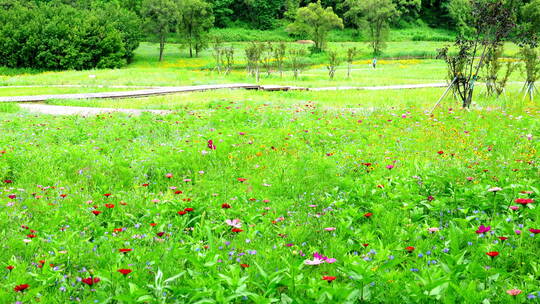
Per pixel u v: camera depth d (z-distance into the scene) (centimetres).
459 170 623
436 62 6588
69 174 695
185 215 489
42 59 6606
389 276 314
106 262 372
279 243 407
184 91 2319
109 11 7656
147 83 2884
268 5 11269
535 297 294
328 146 902
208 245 402
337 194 579
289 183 629
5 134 996
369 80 3431
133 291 279
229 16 11394
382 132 1021
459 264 321
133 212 521
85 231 454
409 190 540
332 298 276
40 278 331
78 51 6644
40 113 1431
